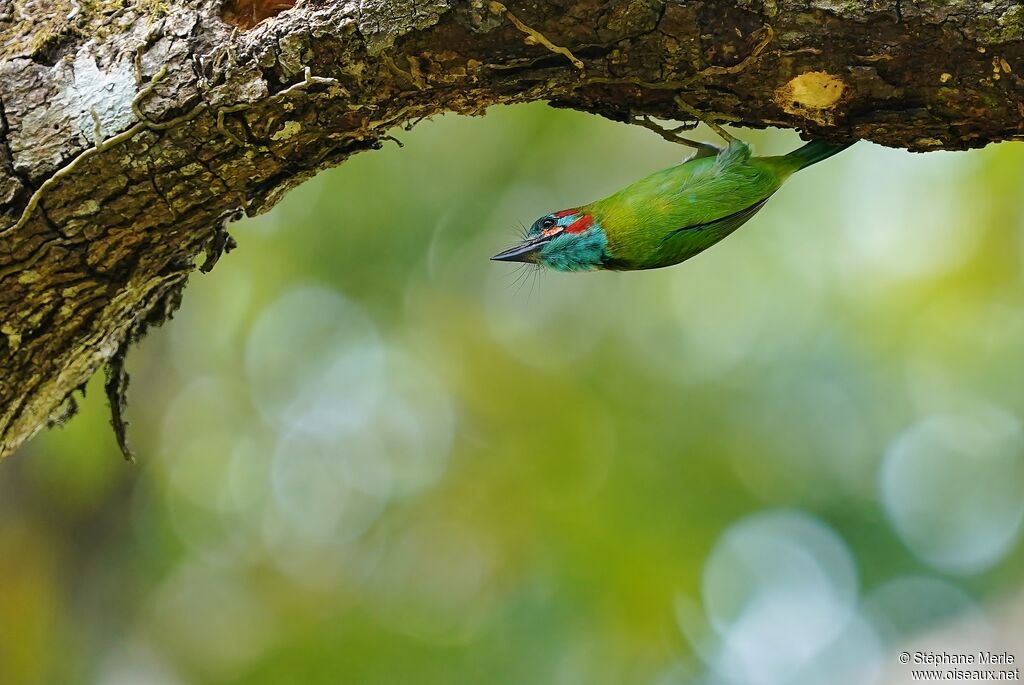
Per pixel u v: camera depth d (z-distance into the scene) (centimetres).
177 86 516
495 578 1275
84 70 527
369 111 537
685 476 1312
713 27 510
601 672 1184
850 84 525
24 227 534
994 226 1252
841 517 1385
